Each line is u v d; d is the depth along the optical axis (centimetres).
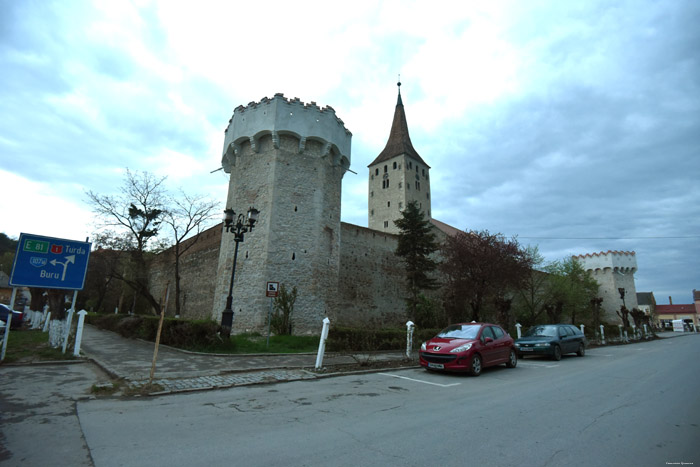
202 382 797
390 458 402
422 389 812
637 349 2119
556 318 3116
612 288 5719
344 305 2881
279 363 1111
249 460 392
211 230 3291
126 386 740
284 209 2098
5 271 4700
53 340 1225
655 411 629
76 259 1070
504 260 2288
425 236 2678
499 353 1152
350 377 960
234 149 2339
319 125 2280
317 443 448
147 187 3212
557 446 450
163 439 456
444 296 2619
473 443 455
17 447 424
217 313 2114
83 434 471
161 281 4009
